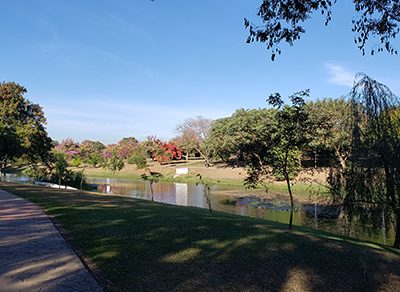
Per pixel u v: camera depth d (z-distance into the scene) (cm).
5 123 3241
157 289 444
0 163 3091
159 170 5447
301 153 925
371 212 848
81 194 1593
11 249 596
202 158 6750
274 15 540
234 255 592
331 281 514
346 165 888
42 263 526
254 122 3684
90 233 712
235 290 460
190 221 866
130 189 3406
